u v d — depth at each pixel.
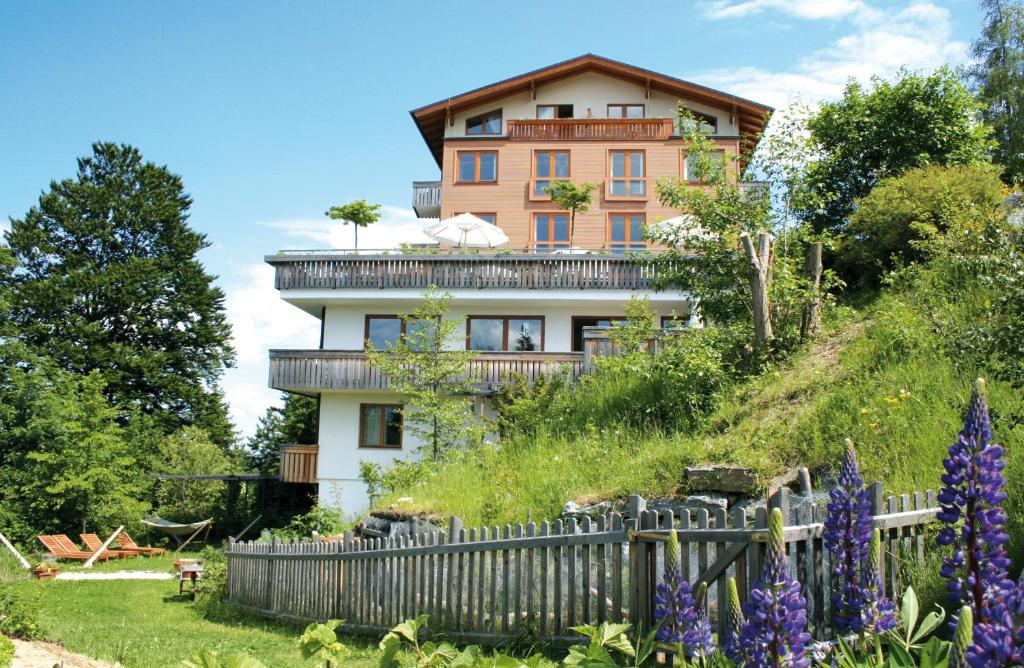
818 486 8.98
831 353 12.74
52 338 37.53
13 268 39.47
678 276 16.22
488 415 22.84
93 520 27.72
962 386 9.59
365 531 13.30
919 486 8.05
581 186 33.69
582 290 23.92
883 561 6.03
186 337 41.47
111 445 28.95
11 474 27.73
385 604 10.05
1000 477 3.01
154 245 42.72
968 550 3.04
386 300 24.72
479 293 24.16
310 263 24.80
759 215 15.84
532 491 11.49
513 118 35.91
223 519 31.39
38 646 8.33
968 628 2.07
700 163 16.61
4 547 22.72
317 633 3.52
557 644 7.36
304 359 24.45
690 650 3.60
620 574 6.87
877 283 17.72
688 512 6.34
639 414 13.46
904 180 17.95
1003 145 30.70
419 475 16.81
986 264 10.59
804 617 2.75
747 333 14.52
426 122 36.31
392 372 21.17
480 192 34.34
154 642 9.95
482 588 8.40
